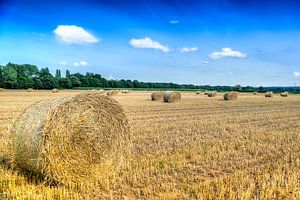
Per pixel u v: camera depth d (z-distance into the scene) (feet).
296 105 111.96
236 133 50.21
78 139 27.53
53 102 27.81
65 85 296.10
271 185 26.63
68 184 26.55
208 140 43.93
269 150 38.83
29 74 352.69
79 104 28.25
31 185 24.73
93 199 23.30
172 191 24.99
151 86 373.61
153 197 23.29
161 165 31.32
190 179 27.96
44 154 25.46
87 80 322.96
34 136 25.62
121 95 168.04
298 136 48.29
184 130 52.03
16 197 22.33
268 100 141.79
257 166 32.40
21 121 27.25
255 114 78.89
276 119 69.77
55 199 23.00
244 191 25.09
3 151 33.14
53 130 25.99
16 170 27.32
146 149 37.83
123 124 31.53
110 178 28.07
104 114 29.96
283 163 33.68
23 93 178.60
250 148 39.50
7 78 275.39
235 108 96.32
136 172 29.04
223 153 36.76
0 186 24.27
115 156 30.58
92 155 28.40
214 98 151.53
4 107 85.25
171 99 114.93
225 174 29.58
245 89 375.66
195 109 89.86
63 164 26.43
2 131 46.91
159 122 60.70
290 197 24.40
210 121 63.67
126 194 24.44
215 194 24.63
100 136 29.30
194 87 398.21
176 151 36.96
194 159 33.76
